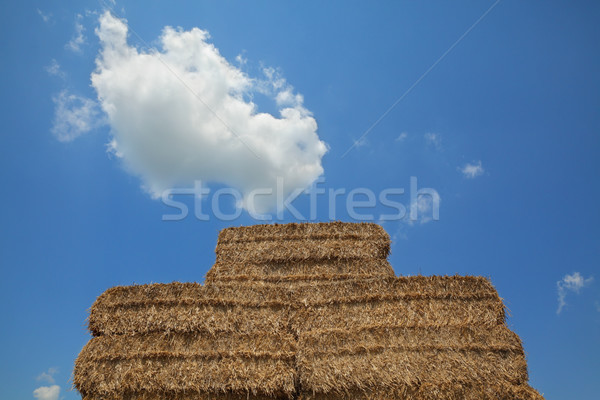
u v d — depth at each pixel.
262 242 10.16
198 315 7.41
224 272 9.59
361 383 6.75
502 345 7.23
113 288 7.71
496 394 6.80
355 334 7.26
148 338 7.21
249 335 7.26
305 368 6.83
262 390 6.73
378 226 10.41
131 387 6.75
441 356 7.09
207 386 6.74
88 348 7.11
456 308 7.68
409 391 6.78
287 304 7.67
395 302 7.74
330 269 9.52
